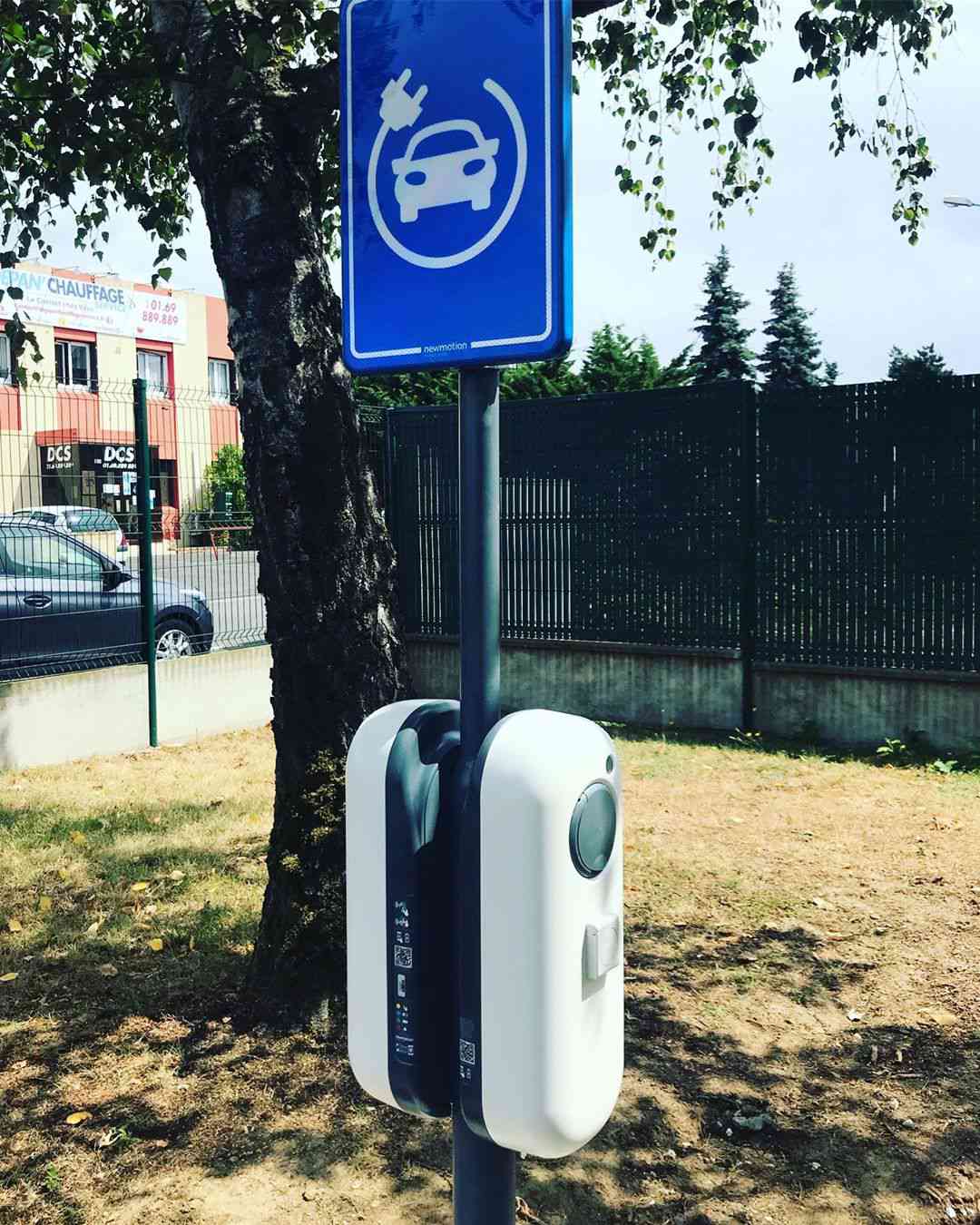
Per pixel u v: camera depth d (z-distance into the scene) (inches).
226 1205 115.6
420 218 67.7
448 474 410.3
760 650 356.2
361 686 151.5
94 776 313.0
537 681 395.9
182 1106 134.3
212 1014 157.4
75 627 343.0
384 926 69.1
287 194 146.9
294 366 145.9
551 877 62.7
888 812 267.3
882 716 335.9
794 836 248.1
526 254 64.3
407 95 67.8
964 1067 144.7
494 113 64.9
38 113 187.0
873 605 335.3
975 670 321.7
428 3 66.8
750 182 243.6
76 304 1314.0
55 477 337.7
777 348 1355.8
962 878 217.3
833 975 173.5
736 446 352.2
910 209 225.3
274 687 154.9
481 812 63.6
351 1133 128.3
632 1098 137.6
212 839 247.9
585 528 383.2
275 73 152.8
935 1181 121.1
